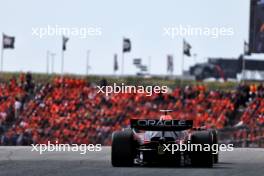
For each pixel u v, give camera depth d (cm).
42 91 12138
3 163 5531
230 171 4825
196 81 18350
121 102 12231
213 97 12300
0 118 11425
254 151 7862
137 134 5319
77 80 12319
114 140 5125
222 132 10525
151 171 4725
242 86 12338
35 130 11056
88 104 12031
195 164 5184
